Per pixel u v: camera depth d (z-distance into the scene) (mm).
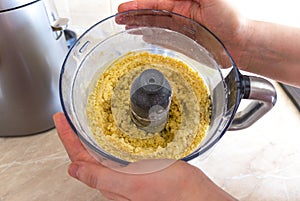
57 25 397
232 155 485
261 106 358
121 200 356
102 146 312
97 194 449
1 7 325
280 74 452
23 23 350
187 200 316
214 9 394
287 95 547
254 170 476
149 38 386
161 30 379
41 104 450
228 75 340
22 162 471
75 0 579
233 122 384
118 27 374
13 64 380
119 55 375
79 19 595
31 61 391
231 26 408
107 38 377
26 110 445
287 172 477
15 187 451
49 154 480
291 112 531
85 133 313
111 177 318
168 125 331
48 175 462
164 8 422
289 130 513
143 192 320
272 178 471
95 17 597
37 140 491
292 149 496
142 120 316
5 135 485
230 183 464
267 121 518
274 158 487
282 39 419
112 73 358
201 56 366
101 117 330
